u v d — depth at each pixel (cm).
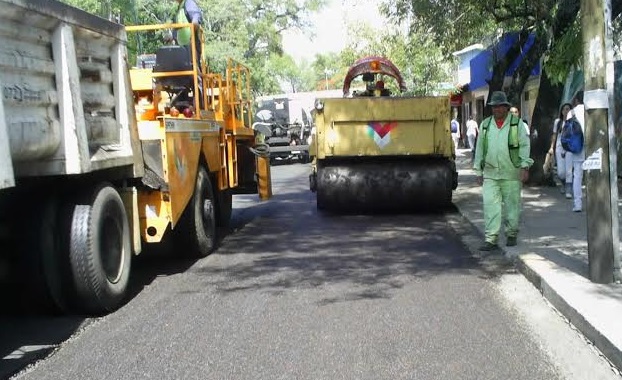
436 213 1247
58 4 551
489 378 462
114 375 480
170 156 752
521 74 1514
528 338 541
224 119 1074
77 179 627
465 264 809
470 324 577
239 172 1251
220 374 477
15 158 505
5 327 596
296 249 937
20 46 512
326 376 470
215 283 746
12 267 596
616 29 1309
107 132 651
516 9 1395
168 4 2262
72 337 566
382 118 1202
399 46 2873
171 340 552
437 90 3234
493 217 861
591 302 578
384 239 994
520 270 762
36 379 475
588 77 626
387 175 1218
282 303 655
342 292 690
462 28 1579
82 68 605
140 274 802
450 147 1205
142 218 745
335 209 1284
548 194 1342
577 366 482
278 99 3058
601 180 630
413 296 670
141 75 777
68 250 602
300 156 2972
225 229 1141
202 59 960
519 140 838
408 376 467
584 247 826
